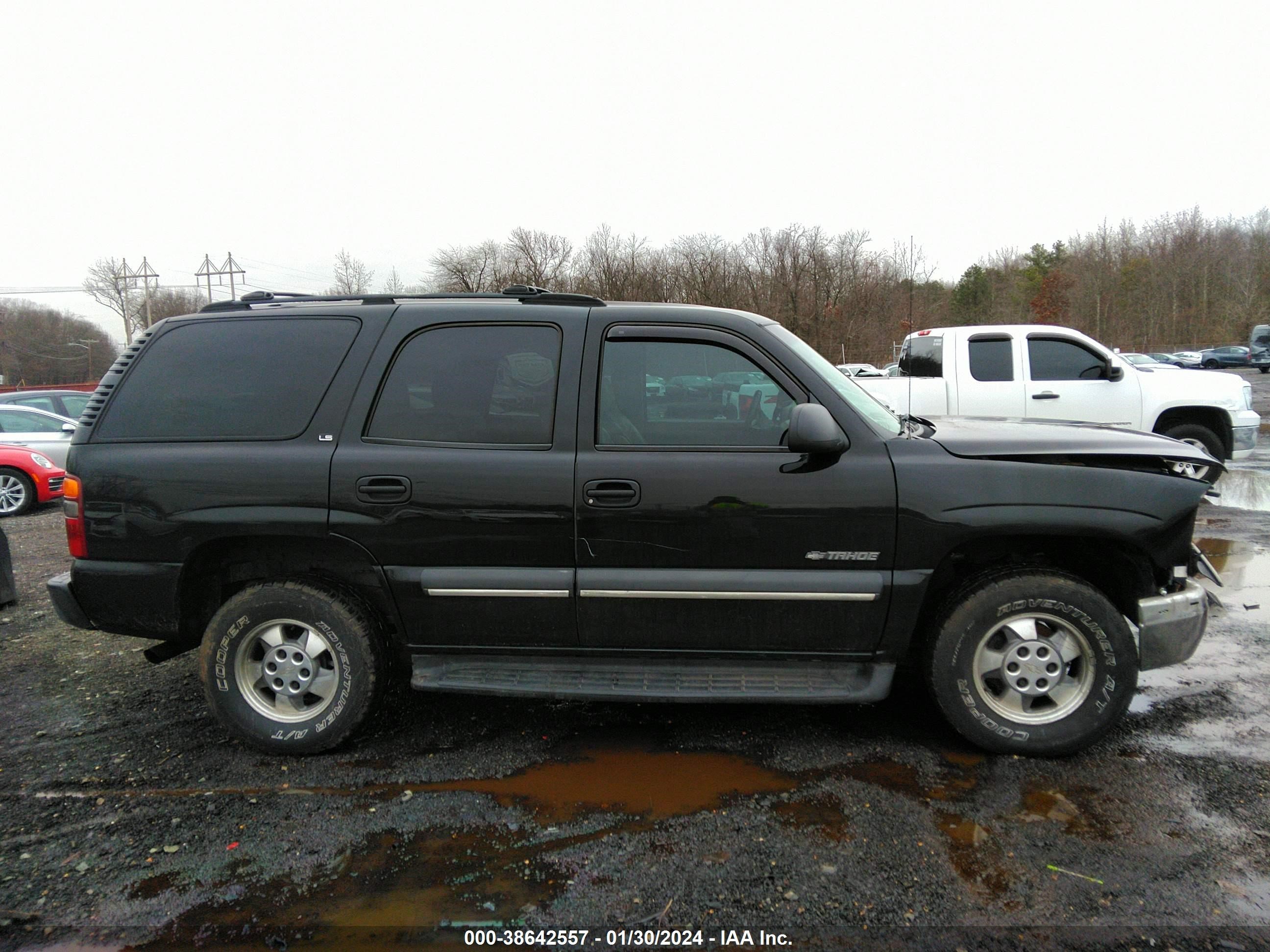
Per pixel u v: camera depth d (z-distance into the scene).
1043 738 2.97
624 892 2.32
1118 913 2.18
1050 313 59.41
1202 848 2.46
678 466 2.93
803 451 2.80
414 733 3.41
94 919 2.25
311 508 3.04
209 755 3.24
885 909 2.22
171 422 3.20
